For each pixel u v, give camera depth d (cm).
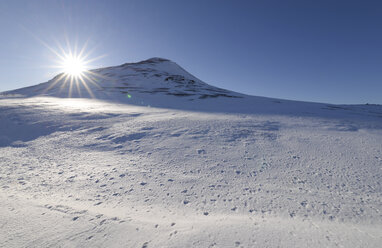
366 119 1309
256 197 326
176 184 380
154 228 231
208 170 452
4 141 743
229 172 439
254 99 3044
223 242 202
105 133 817
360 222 252
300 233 220
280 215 268
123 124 982
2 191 344
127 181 394
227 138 721
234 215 267
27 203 295
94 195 336
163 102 2445
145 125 942
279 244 199
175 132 805
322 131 848
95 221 246
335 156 538
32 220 246
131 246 201
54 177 418
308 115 1386
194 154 563
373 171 438
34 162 519
